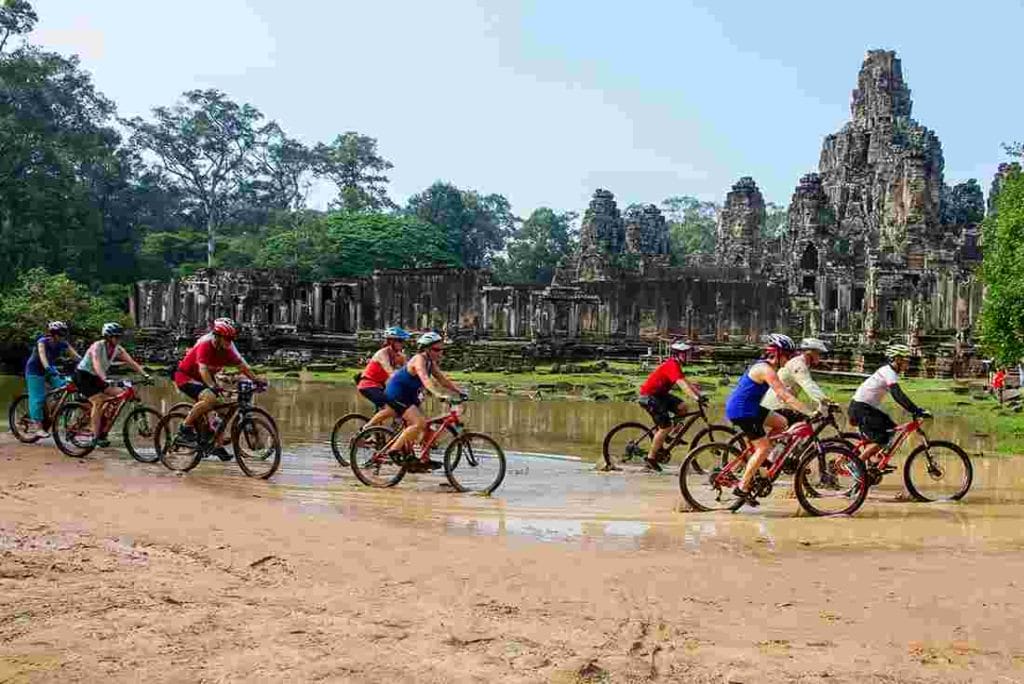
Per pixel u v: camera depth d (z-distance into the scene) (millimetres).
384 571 7938
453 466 12570
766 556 8883
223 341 13250
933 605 7254
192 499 10953
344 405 25719
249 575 7719
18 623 6258
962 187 79000
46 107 63781
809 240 71125
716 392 32906
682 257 107875
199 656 5793
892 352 12359
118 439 16266
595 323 54188
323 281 58688
